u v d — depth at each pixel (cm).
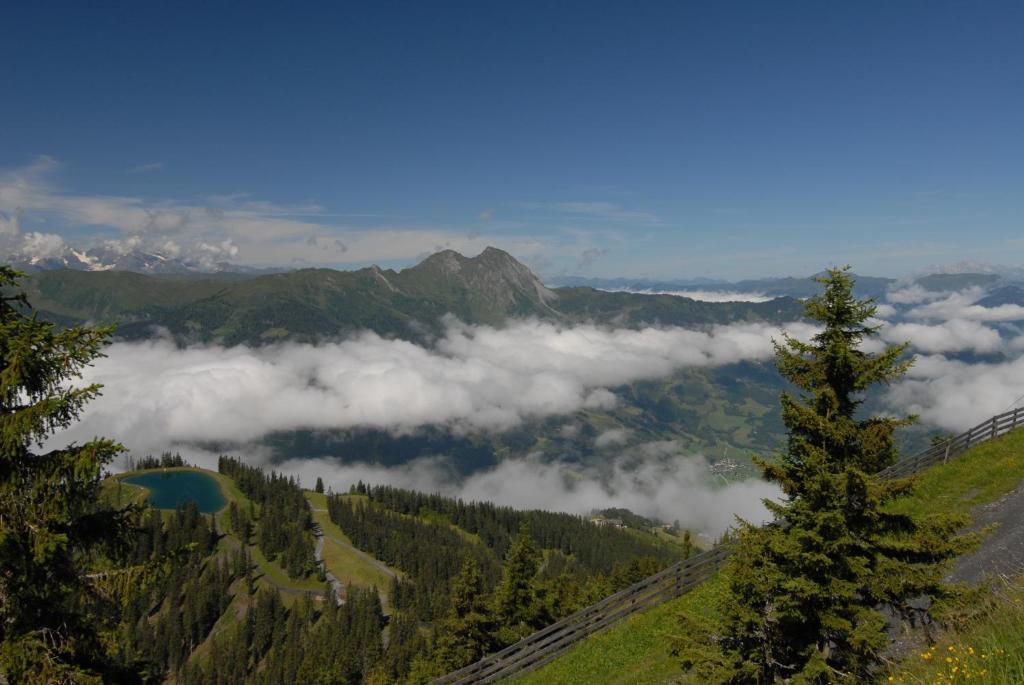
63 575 1072
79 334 1041
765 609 1350
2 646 1013
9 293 1059
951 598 1189
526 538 4288
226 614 16888
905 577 1235
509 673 2367
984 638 810
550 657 2395
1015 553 1925
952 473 2870
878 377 1289
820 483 1255
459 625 3794
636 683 1969
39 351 1003
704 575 2719
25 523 997
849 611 1242
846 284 1317
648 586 2733
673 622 2302
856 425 1320
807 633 1307
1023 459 2712
